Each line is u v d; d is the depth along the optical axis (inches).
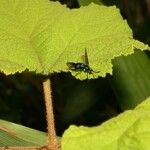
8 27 11.0
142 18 29.0
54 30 10.8
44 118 27.5
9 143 10.2
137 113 6.7
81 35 10.6
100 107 25.3
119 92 15.7
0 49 10.3
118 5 26.3
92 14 11.1
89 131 6.5
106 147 6.4
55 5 11.7
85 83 24.7
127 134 6.4
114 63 15.7
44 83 9.2
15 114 26.9
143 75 15.7
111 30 10.8
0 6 11.6
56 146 8.5
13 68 9.6
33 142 10.2
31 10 11.4
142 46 10.1
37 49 10.4
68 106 24.5
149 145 6.3
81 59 9.9
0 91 27.4
